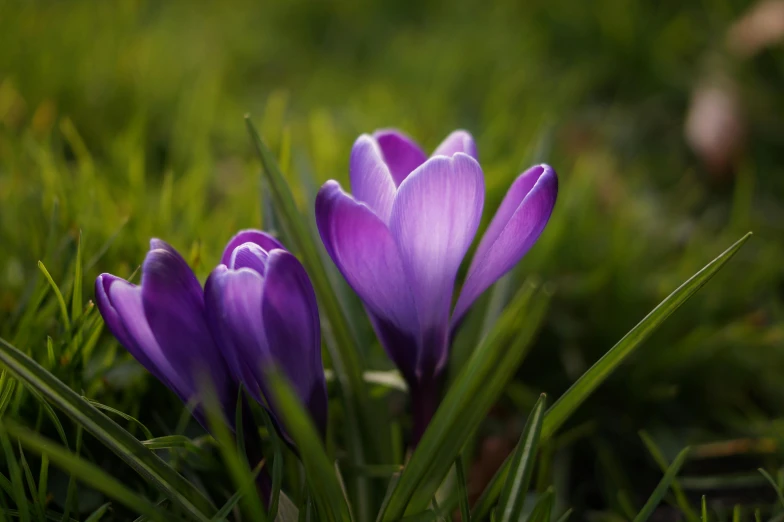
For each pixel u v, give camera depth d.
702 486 0.51
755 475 0.50
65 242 0.50
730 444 0.51
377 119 0.78
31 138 0.63
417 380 0.42
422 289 0.40
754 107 0.83
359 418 0.46
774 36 0.86
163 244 0.40
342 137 0.73
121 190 0.59
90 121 0.78
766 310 0.62
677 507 0.50
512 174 0.62
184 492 0.40
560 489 0.50
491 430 0.52
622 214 0.66
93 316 0.47
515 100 0.89
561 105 0.89
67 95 0.79
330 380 0.47
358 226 0.39
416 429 0.43
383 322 0.41
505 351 0.53
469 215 0.39
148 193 0.63
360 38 1.13
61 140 0.72
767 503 0.50
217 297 0.39
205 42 1.03
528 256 0.58
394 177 0.43
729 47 0.89
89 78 0.81
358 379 0.46
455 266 0.40
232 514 0.44
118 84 0.82
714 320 0.60
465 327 0.49
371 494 0.45
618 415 0.54
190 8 1.17
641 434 0.47
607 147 0.85
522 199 0.41
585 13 1.03
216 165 0.78
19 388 0.44
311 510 0.41
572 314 0.58
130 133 0.68
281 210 0.46
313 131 0.68
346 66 1.04
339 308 0.46
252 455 0.41
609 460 0.52
